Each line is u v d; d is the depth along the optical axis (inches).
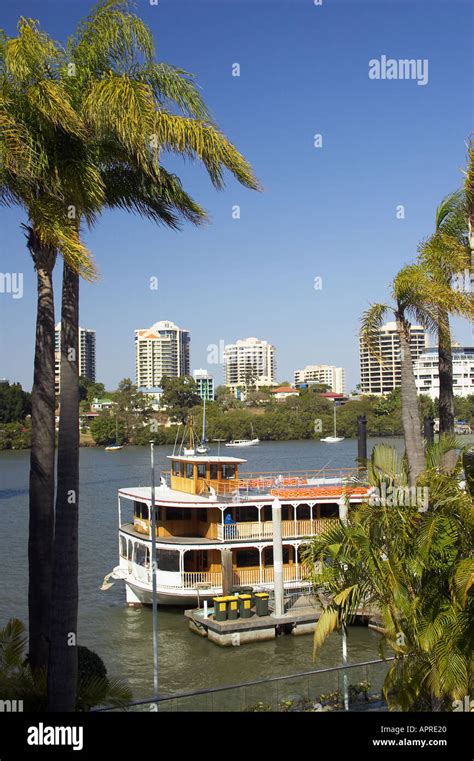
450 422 879.1
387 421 5644.7
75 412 588.4
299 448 5226.4
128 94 573.6
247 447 5521.7
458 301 778.8
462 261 826.2
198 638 1323.8
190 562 1469.0
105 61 626.8
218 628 1274.6
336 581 623.2
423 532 576.7
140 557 1552.7
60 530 574.6
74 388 590.6
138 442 6003.9
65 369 590.2
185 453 1662.2
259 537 1451.8
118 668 1178.6
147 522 1534.2
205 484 1550.2
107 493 3309.5
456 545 588.7
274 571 1330.0
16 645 619.8
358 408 5989.2
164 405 6820.9
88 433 6574.8
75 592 576.7
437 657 572.4
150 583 1455.5
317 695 841.5
